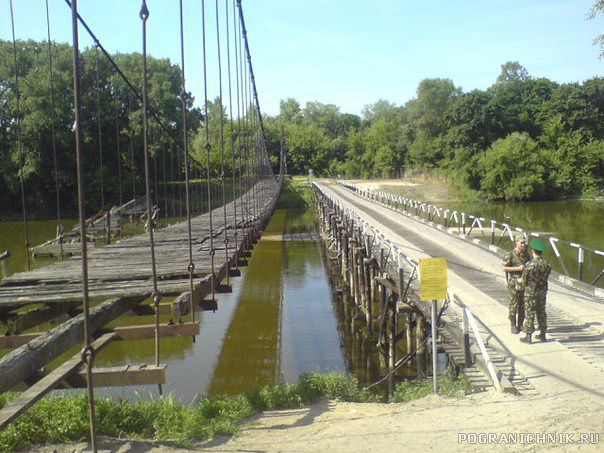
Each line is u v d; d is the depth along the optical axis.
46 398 5.73
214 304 7.62
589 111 66.12
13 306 6.24
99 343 5.04
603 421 4.94
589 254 23.58
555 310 9.25
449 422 5.25
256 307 18.33
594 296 10.26
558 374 6.39
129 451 4.72
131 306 6.37
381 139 87.50
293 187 68.88
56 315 6.62
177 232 14.48
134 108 38.34
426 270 6.54
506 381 6.18
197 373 11.80
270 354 13.27
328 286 21.88
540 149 61.78
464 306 7.15
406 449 4.61
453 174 64.62
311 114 121.56
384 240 13.53
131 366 5.34
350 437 5.00
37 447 4.77
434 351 6.60
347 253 21.58
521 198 58.19
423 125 79.31
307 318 16.92
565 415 5.14
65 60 32.75
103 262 9.22
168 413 5.75
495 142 62.97
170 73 41.62
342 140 100.06
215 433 5.27
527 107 67.81
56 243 17.17
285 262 27.88
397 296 12.09
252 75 23.84
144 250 10.84
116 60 39.56
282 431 5.34
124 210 31.70
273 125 94.88
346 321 16.55
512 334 8.02
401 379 11.06
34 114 30.72
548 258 22.62
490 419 5.23
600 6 15.50
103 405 5.60
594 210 48.69
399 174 83.94
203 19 8.69
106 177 38.78
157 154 39.84
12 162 33.59
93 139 36.75
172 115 40.38
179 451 4.73
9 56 32.56
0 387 3.86
